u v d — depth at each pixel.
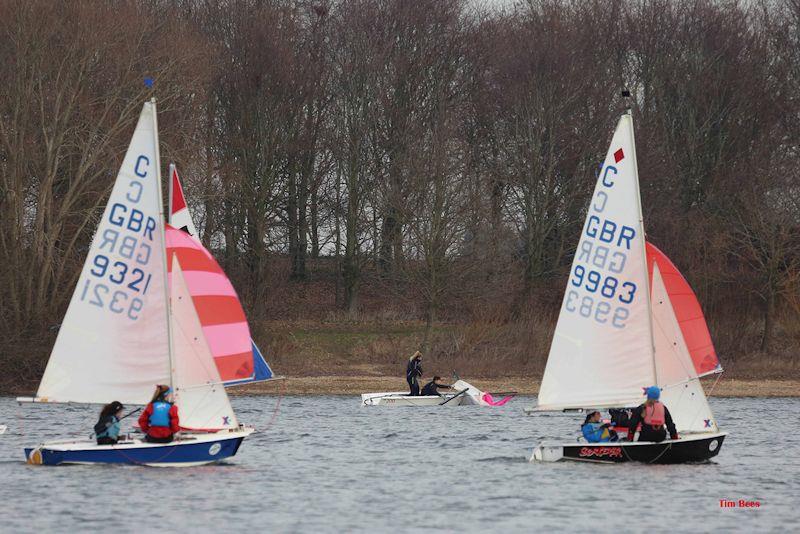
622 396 97.69
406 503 84.50
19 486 87.81
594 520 78.44
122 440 97.62
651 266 98.56
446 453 113.44
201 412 98.69
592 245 98.00
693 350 98.38
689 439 97.75
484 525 76.75
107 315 94.50
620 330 97.50
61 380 93.81
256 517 78.88
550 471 98.62
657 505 83.31
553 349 98.38
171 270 97.94
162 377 95.44
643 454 99.25
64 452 96.44
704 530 75.62
